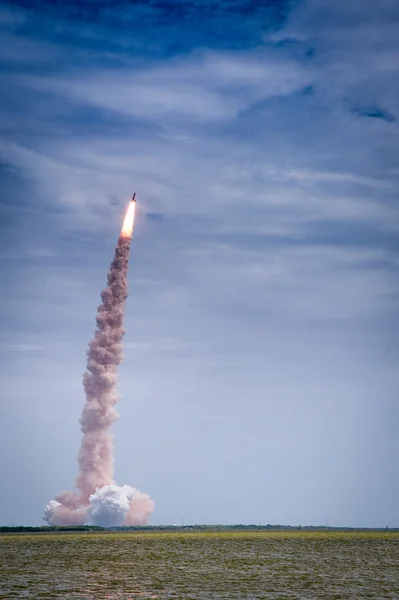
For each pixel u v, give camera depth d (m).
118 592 173.38
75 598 166.00
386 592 175.38
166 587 180.38
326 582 189.12
